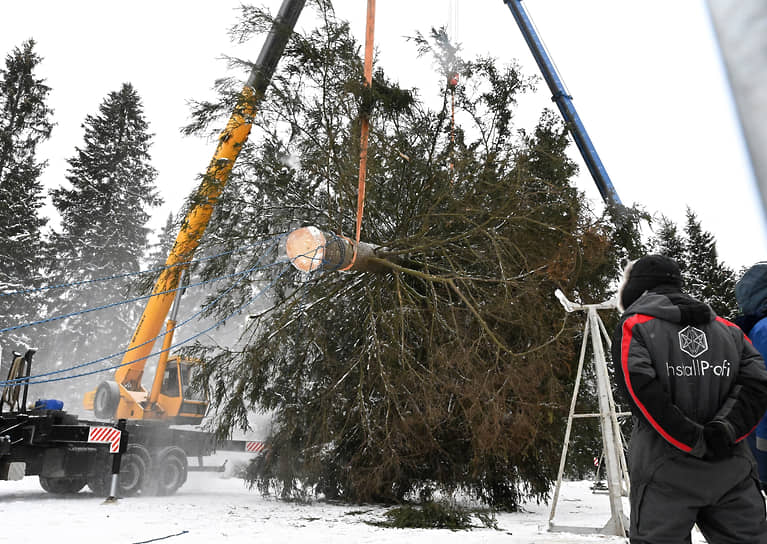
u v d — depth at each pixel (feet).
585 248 35.27
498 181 35.50
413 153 36.91
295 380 36.88
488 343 32.35
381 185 37.17
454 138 38.70
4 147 106.22
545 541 20.08
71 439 31.63
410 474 34.14
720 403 6.17
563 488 57.62
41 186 109.70
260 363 35.55
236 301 38.42
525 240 34.76
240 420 36.14
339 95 35.06
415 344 35.27
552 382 32.40
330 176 36.58
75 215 117.29
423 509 26.43
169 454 36.29
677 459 6.10
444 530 23.94
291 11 39.65
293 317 36.60
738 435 5.84
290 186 37.73
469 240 35.42
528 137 40.16
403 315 33.04
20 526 21.85
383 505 33.94
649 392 6.05
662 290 7.12
